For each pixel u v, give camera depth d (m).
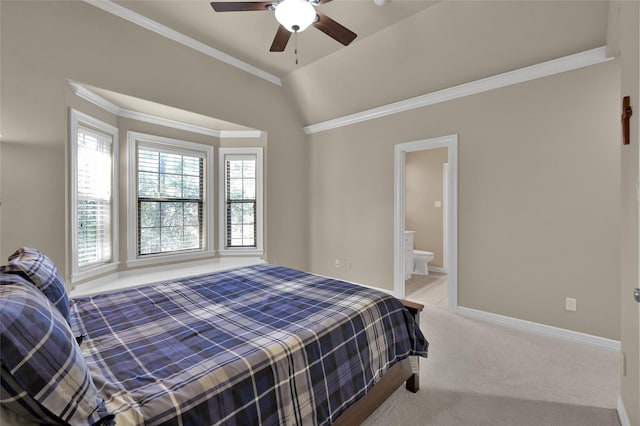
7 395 0.68
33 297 0.90
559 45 2.56
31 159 2.34
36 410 0.72
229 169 4.36
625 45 1.49
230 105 3.76
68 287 2.60
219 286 2.17
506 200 2.97
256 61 3.69
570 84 2.61
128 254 3.41
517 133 2.90
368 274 4.16
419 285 4.60
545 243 2.76
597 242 2.51
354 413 1.49
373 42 3.22
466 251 3.24
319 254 4.72
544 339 2.66
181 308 1.72
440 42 2.98
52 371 0.75
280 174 4.46
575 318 2.61
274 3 1.99
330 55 3.54
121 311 1.67
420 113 3.60
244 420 1.00
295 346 1.25
